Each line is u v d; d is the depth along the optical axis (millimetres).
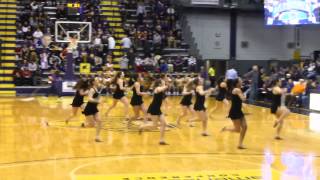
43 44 25188
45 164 8602
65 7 26719
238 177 7797
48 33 26031
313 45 31484
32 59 24531
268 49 31516
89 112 11047
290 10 25641
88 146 10430
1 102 19953
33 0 28094
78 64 25531
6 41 25453
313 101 19203
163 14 29453
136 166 8516
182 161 9031
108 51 26422
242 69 30547
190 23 30391
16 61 24844
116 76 14672
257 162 9023
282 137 12125
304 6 24969
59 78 23469
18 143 10695
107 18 28703
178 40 28766
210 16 30656
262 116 16688
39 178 7555
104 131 12562
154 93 10891
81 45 25859
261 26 31328
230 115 10414
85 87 12305
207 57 30703
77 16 26734
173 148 10359
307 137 12172
